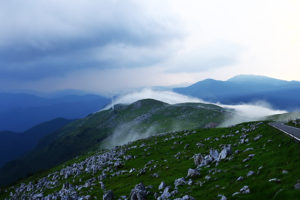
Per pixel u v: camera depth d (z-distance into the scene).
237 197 21.31
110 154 110.88
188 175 36.06
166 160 63.72
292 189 18.16
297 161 24.12
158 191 34.00
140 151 96.06
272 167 25.66
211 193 25.19
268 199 19.00
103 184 50.81
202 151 61.81
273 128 51.56
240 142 54.34
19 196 99.19
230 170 31.23
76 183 71.81
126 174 60.44
